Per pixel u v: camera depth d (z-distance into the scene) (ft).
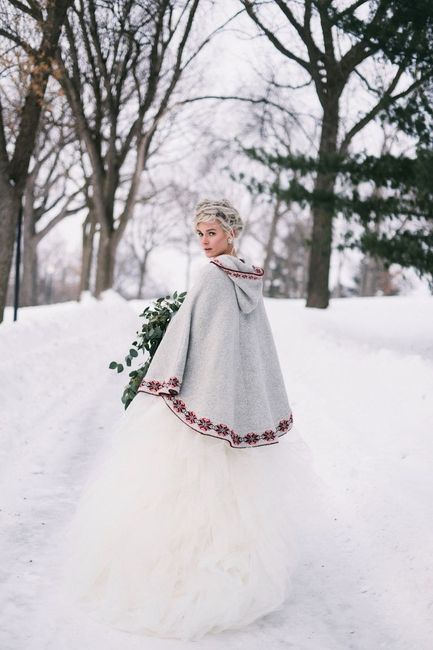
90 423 18.35
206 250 9.33
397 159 26.94
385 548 10.11
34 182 88.58
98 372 26.50
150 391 8.52
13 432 16.17
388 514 11.06
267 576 8.27
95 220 88.79
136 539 8.07
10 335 27.58
